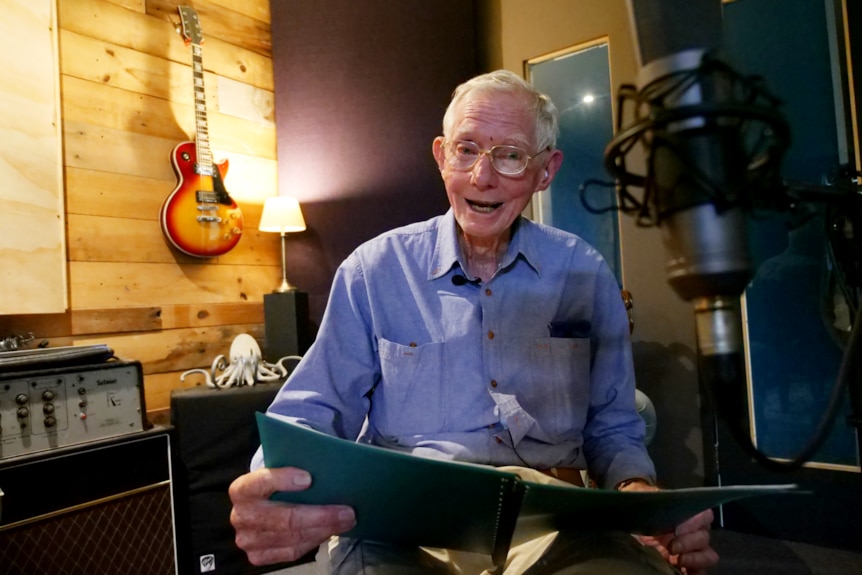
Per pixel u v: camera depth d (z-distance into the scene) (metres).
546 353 1.05
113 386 1.74
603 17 2.30
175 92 2.45
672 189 0.27
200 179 2.40
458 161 0.99
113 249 2.24
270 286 2.79
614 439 1.04
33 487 1.53
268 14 2.82
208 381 2.13
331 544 0.92
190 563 1.98
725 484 1.49
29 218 1.94
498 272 1.06
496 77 0.99
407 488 0.65
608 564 0.74
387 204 2.65
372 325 1.07
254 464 0.92
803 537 1.82
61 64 2.11
